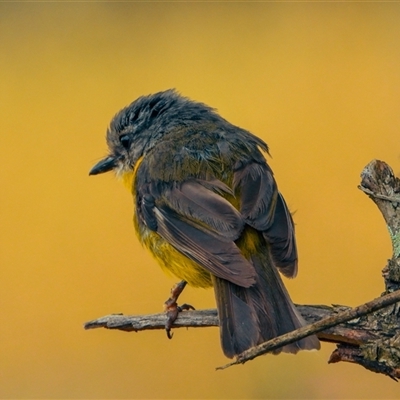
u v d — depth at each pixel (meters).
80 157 14.98
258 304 7.20
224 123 9.41
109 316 7.88
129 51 17.27
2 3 18.59
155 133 9.69
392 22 17.06
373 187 7.58
